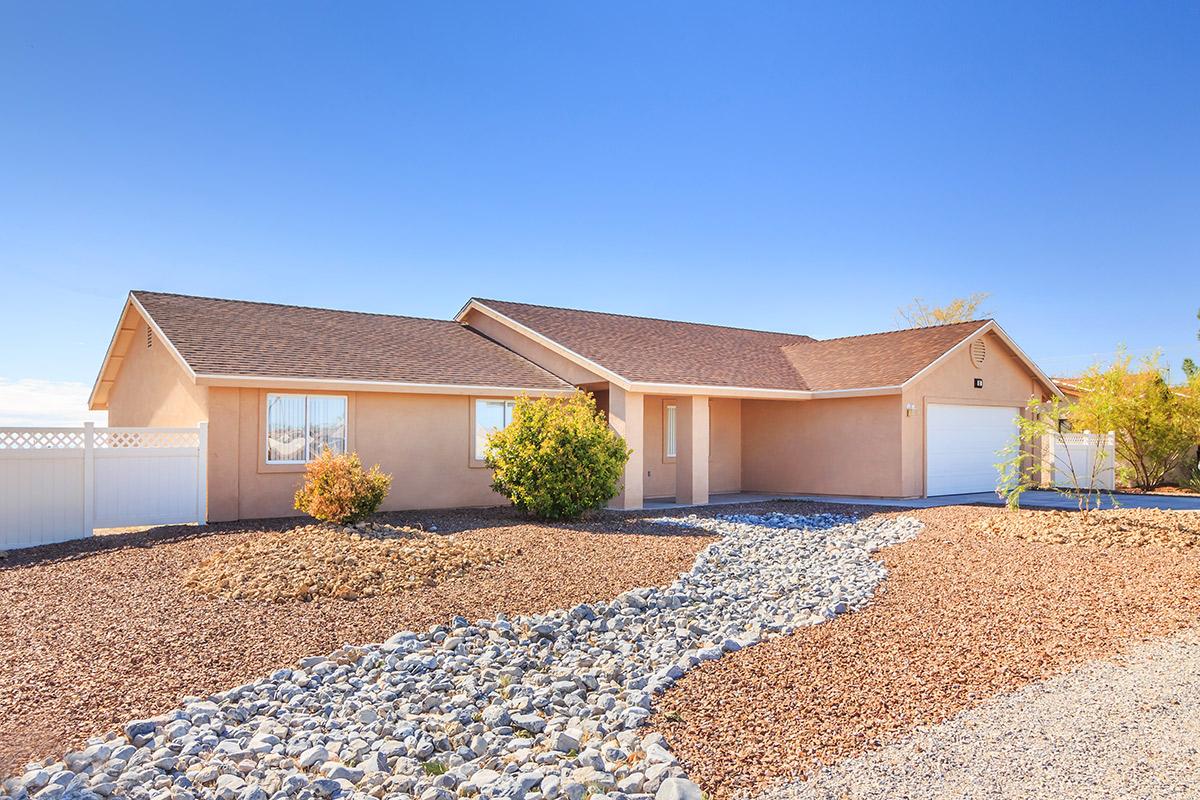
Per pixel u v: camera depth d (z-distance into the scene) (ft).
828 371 69.87
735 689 19.02
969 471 67.15
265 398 47.78
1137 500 62.08
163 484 43.68
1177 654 21.11
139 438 43.80
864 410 64.28
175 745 16.08
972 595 28.07
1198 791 13.25
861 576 31.55
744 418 74.13
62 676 19.90
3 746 15.98
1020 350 69.51
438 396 54.90
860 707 17.63
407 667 21.12
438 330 67.97
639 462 56.65
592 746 15.94
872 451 63.57
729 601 28.17
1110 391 72.23
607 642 23.50
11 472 39.40
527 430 47.16
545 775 14.89
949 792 13.42
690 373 62.03
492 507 55.67
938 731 16.15
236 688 19.35
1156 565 31.94
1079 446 73.92
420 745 16.29
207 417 45.62
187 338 49.01
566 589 28.68
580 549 36.17
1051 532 39.81
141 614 25.26
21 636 23.08
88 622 24.41
